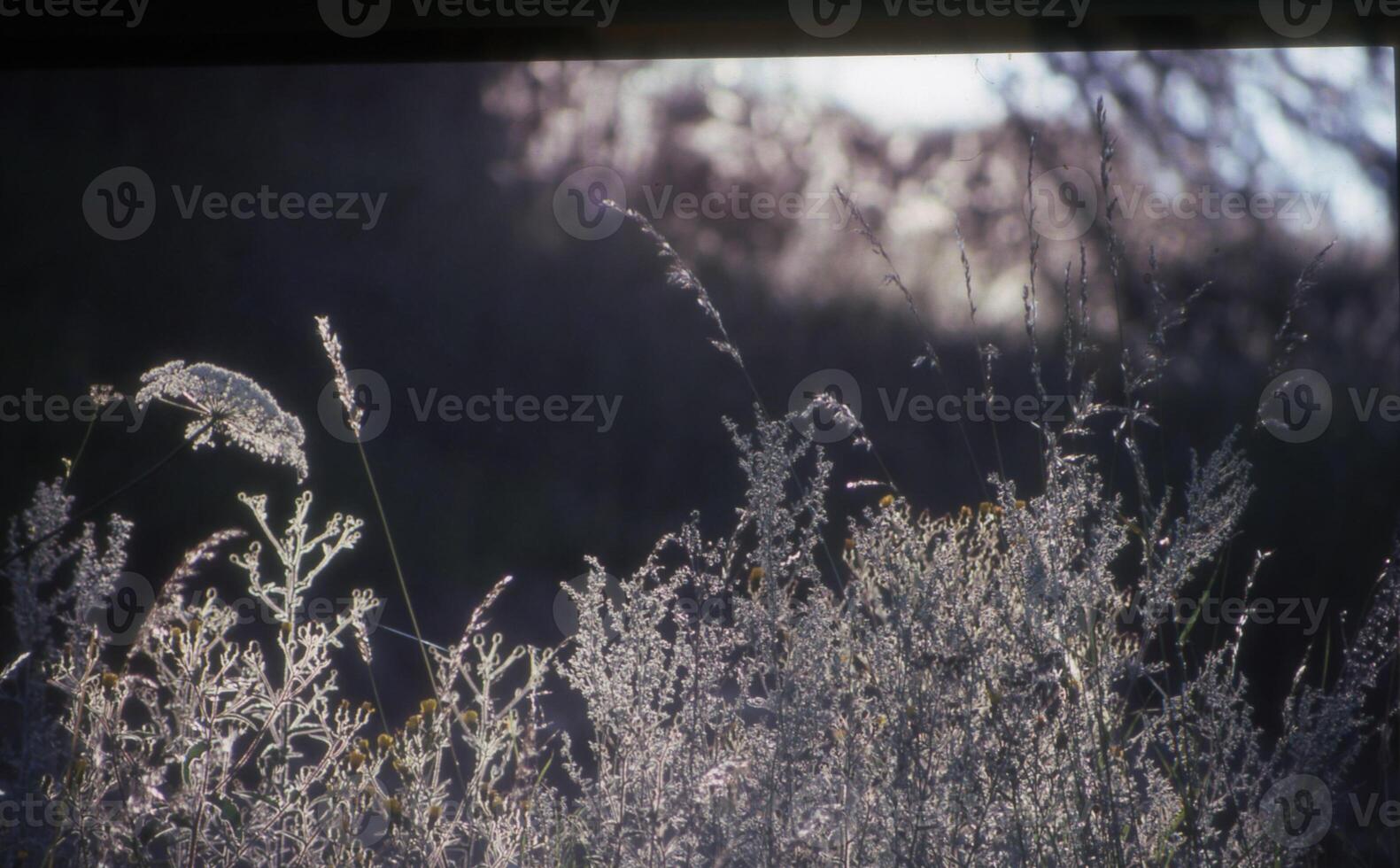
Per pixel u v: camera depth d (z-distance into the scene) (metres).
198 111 14.87
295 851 3.99
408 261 14.93
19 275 13.26
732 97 17.64
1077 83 14.22
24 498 10.99
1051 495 4.18
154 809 3.80
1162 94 13.77
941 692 4.00
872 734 4.08
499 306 14.87
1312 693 4.18
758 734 4.09
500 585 4.39
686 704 4.18
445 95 16.52
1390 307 12.30
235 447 11.68
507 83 17.22
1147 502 4.38
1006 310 14.60
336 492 11.93
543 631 9.97
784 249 16.53
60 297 13.23
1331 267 12.52
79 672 3.93
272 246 14.40
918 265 15.76
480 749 4.16
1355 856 4.29
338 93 15.87
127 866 3.90
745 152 17.58
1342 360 12.03
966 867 3.84
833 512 11.66
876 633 4.28
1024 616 4.04
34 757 3.89
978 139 15.23
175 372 4.39
